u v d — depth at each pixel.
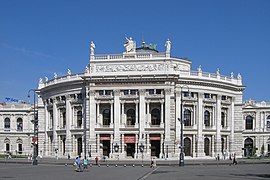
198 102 108.94
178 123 104.94
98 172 57.78
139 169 66.62
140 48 129.75
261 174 53.22
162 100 104.75
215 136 112.38
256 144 149.75
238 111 119.56
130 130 105.56
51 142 121.62
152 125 105.00
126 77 105.31
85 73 108.56
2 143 152.88
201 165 81.12
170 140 103.56
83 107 109.12
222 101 114.94
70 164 84.19
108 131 106.62
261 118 150.12
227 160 102.56
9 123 153.00
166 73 103.69
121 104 107.19
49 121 123.44
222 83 113.00
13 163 87.19
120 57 108.31
